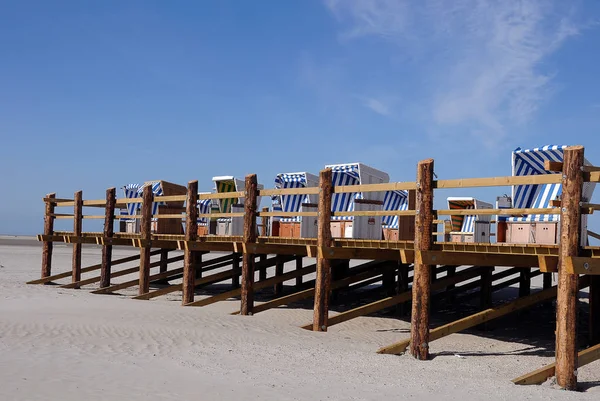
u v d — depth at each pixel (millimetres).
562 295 7820
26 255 41562
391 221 18766
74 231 20375
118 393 6516
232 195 14336
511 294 19750
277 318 14539
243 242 13766
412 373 8547
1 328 10008
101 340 9531
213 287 21938
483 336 12742
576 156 7723
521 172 12516
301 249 14445
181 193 19906
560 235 7852
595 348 8250
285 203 17469
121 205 21375
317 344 10391
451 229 16391
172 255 38656
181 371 7820
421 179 9758
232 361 8625
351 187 11312
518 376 8773
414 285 9898
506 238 11898
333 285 14461
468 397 7152
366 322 14133
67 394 6348
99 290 18047
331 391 7117
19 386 6523
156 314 12648
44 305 13711
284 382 7473
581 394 7535
